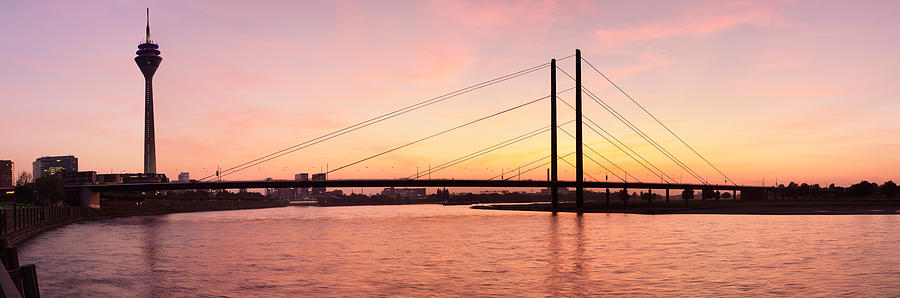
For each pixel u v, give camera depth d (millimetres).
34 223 97625
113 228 111562
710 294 35656
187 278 43969
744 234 80625
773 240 70438
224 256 58719
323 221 141750
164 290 39062
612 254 57531
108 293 38250
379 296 36062
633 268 47188
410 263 51625
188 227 114250
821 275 42219
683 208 199250
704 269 46062
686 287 38062
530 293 36562
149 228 111250
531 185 198250
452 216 171375
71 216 144375
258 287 39625
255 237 85250
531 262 51719
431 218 157000
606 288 38000
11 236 72125
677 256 55125
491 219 143875
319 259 55312
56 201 185250
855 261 49562
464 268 48062
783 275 42500
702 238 75062
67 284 41906
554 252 60000
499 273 45031
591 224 112625
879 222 106188
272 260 54812
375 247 67250
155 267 50656
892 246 61375
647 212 171375
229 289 39094
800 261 50094
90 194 184125
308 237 84625
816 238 72312
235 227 114000
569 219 137250
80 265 52469
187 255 60000
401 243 72500
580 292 36750
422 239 78938
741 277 41844
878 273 42781
